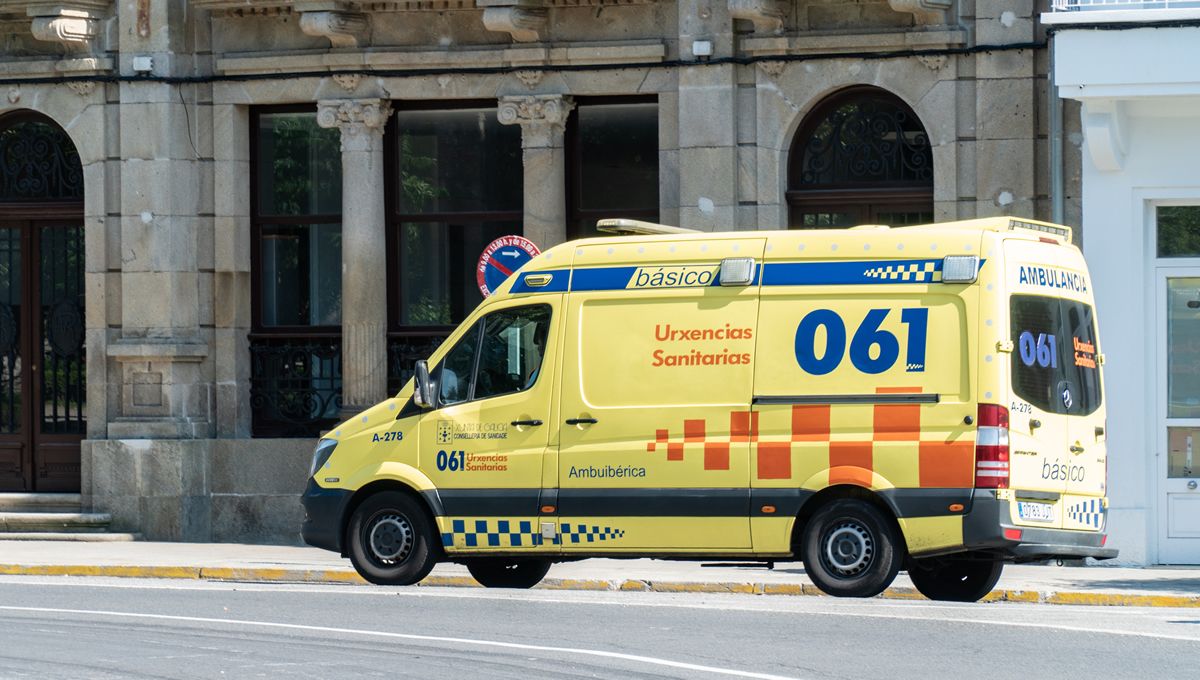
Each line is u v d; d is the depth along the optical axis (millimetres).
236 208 33812
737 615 20594
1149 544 28141
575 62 32219
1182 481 28188
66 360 34625
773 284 22047
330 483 23875
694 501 22062
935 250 21453
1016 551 21203
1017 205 29828
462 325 23594
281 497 33344
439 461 23344
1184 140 27922
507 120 32531
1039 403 21594
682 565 28062
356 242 32969
